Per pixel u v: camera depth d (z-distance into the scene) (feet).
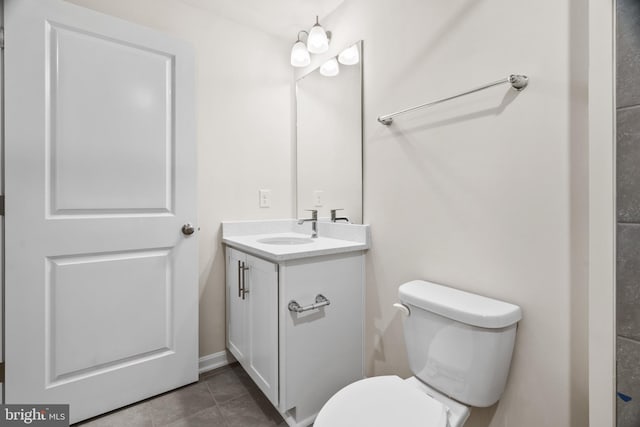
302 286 4.51
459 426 3.15
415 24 4.50
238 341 5.76
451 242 4.07
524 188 3.36
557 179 3.12
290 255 4.31
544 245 3.22
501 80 3.34
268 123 6.98
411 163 4.57
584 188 2.95
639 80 2.37
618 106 2.48
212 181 6.28
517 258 3.43
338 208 5.95
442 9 4.14
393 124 4.84
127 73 4.93
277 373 4.42
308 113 6.75
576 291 3.01
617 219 2.50
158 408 5.02
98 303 4.77
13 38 4.12
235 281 5.88
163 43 5.24
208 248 6.27
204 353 6.28
